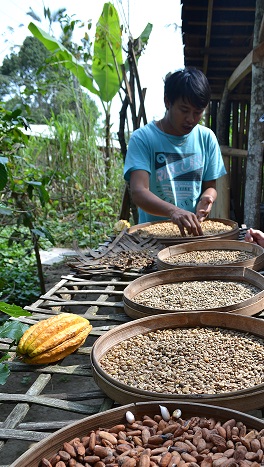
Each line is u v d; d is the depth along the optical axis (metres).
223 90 6.20
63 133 8.07
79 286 2.30
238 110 6.33
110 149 8.41
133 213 5.37
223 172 3.43
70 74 7.63
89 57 6.15
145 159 3.09
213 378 1.40
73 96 8.21
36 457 1.06
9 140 3.77
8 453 2.54
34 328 1.57
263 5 4.01
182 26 4.62
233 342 1.61
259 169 4.40
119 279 2.37
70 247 6.92
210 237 2.75
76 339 1.59
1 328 1.55
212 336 1.66
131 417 1.17
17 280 5.31
